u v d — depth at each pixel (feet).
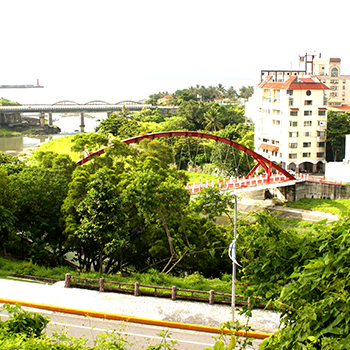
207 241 150.00
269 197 318.04
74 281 107.86
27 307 95.20
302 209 283.38
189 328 87.40
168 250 143.64
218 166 359.66
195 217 156.97
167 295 101.35
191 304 97.71
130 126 474.08
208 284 113.91
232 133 444.14
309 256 57.62
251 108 547.08
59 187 154.71
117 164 204.74
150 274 118.93
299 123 344.49
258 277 62.69
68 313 93.15
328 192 290.35
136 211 147.74
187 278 118.42
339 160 382.42
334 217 265.34
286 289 51.83
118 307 95.14
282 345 47.80
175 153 394.52
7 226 137.08
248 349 80.23
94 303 96.89
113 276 116.57
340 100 540.52
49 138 630.74
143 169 182.29
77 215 144.87
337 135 368.07
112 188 128.77
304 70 433.07
